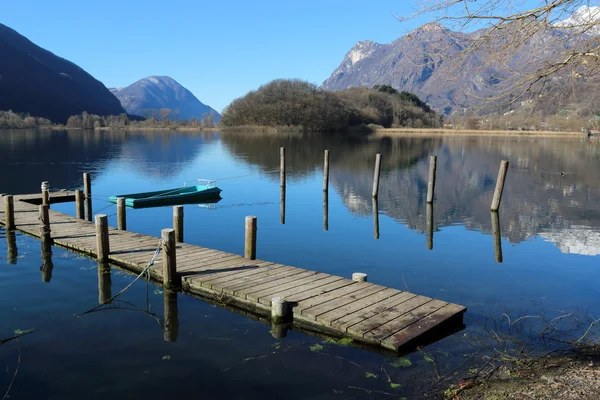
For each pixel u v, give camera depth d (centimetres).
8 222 1422
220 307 869
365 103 10619
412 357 673
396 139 7800
